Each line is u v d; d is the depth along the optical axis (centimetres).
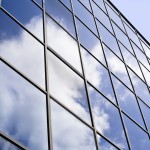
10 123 553
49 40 914
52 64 838
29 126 591
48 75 775
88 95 944
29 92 655
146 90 1612
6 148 513
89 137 792
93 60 1188
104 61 1306
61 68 878
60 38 1008
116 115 1070
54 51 898
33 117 617
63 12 1193
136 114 1264
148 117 1373
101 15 1728
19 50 721
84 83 979
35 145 578
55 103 726
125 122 1114
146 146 1145
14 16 796
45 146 601
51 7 1098
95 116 917
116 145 932
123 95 1265
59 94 777
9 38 710
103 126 929
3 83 601
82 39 1218
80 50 1120
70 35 1112
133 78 1543
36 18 912
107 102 1068
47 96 705
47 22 980
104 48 1416
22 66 693
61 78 841
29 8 906
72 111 785
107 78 1211
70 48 1037
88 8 1578
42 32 901
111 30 1728
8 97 589
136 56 1870
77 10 1388
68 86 855
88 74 1058
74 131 735
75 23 1247
